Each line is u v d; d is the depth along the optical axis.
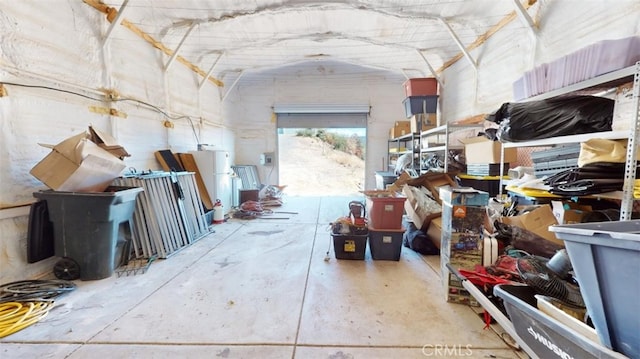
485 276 1.72
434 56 5.12
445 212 2.04
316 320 1.73
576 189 1.68
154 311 1.83
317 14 3.85
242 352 1.45
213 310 1.84
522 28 3.02
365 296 2.04
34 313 1.74
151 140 3.86
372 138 6.96
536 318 1.13
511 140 2.19
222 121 6.38
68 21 2.56
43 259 2.24
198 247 3.17
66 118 2.55
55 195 2.18
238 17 3.80
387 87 6.84
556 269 1.48
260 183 7.11
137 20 3.42
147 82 3.76
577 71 1.78
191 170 4.43
